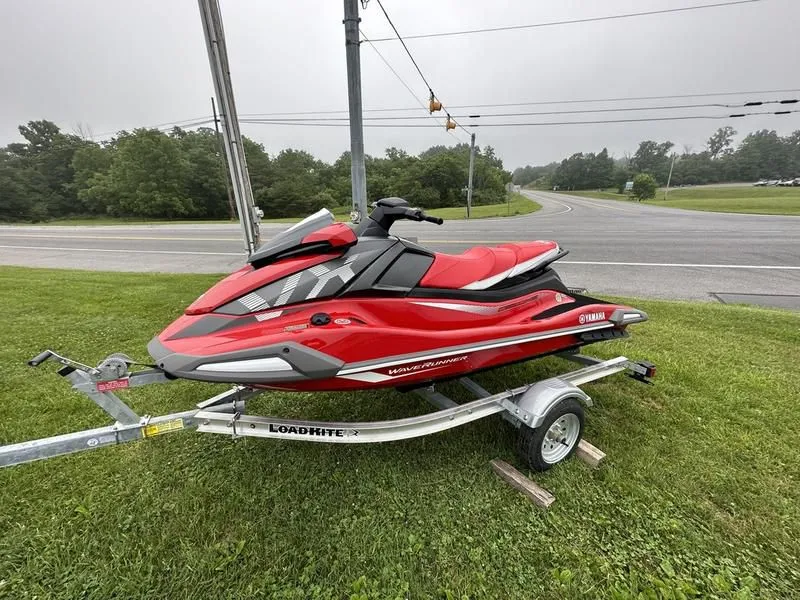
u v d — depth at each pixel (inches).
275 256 81.4
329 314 78.0
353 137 213.9
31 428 115.7
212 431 82.4
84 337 187.8
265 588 68.7
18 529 80.4
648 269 336.8
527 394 93.5
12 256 511.5
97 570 72.1
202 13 170.7
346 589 68.6
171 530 80.0
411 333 82.4
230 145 189.8
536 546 76.5
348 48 202.4
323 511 85.0
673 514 83.4
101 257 482.3
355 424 81.4
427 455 101.7
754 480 92.4
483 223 877.2
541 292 109.8
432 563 73.2
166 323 206.4
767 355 158.7
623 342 171.2
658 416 117.9
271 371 70.9
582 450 100.9
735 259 380.8
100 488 91.2
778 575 70.8
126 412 77.3
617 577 70.2
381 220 90.5
